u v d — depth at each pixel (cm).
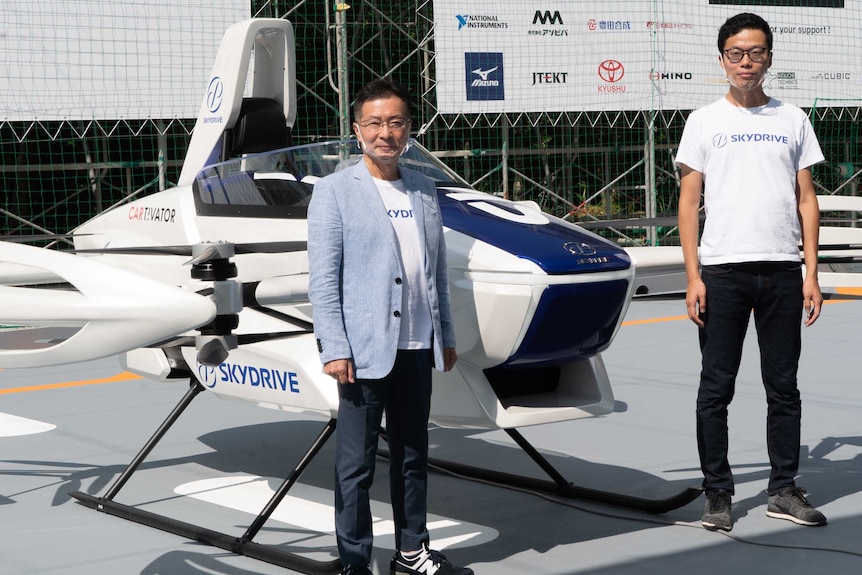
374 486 510
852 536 409
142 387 775
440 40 1324
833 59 1542
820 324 1001
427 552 366
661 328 1020
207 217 479
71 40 1142
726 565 380
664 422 620
